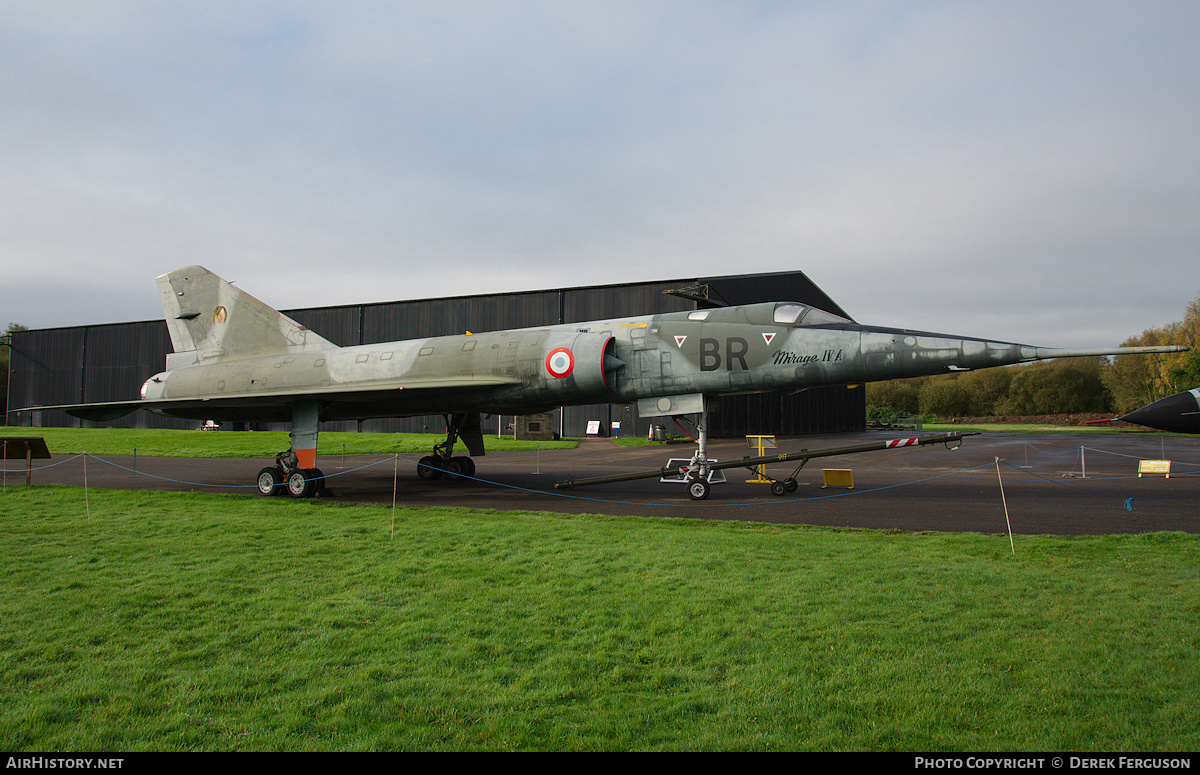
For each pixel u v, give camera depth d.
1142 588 6.21
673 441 34.34
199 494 14.55
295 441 14.62
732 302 38.78
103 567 7.54
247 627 5.51
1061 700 4.04
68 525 10.21
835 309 48.50
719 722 3.87
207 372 18.31
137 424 50.94
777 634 5.16
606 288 40.44
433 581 6.84
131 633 5.42
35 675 4.62
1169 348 10.77
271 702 4.19
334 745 3.65
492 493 14.62
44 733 3.82
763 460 13.21
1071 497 12.88
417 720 3.94
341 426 46.28
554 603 6.02
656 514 11.18
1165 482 15.67
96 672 4.66
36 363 54.22
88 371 52.31
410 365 15.61
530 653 4.93
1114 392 61.50
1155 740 3.56
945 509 11.41
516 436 36.41
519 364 14.43
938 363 12.01
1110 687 4.20
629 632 5.30
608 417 40.06
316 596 6.38
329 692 4.29
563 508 12.15
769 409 42.44
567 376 13.89
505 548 8.29
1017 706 3.98
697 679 4.42
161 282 19.84
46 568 7.50
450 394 15.14
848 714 3.93
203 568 7.44
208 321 19.05
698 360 13.52
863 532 9.26
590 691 4.28
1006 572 6.82
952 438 11.54
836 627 5.27
